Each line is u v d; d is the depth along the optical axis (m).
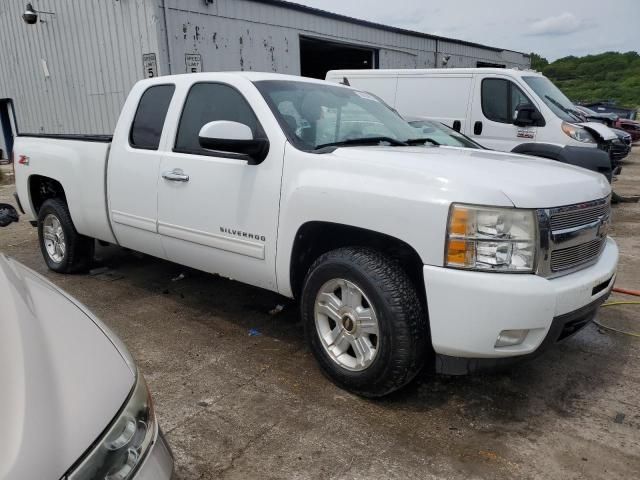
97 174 4.69
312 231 3.31
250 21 12.82
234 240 3.65
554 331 2.75
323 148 3.38
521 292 2.60
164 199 4.09
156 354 3.72
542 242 2.71
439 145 4.12
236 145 3.33
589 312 2.99
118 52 12.18
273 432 2.84
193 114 4.02
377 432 2.84
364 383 3.04
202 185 3.79
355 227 3.04
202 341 3.93
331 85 4.29
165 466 1.66
